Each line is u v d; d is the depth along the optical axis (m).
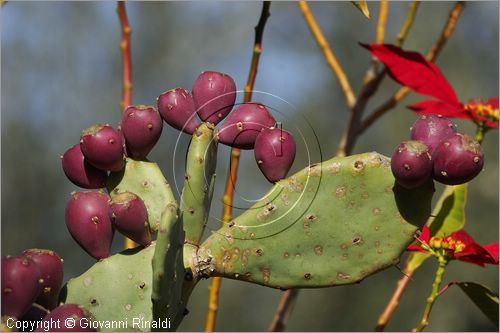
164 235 1.80
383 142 5.42
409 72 2.20
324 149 5.44
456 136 1.88
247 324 5.65
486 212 5.05
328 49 2.45
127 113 1.94
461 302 5.21
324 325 5.45
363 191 1.92
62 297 1.90
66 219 1.92
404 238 1.91
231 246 1.91
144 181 1.94
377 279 5.42
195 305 5.36
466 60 5.55
